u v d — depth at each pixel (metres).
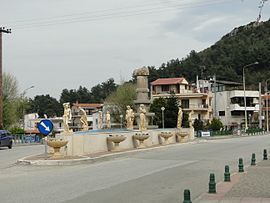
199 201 10.29
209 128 74.38
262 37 115.19
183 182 14.45
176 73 129.62
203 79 113.88
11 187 13.30
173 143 38.06
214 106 95.81
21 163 20.94
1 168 19.61
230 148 32.97
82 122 32.03
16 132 65.81
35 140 57.19
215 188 11.66
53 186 13.41
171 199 11.05
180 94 89.00
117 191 12.40
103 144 27.39
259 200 10.27
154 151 30.33
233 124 95.12
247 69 115.00
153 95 88.00
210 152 28.88
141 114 34.66
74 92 152.75
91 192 12.20
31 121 100.56
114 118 80.50
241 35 122.31
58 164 20.48
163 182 14.45
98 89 159.00
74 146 23.92
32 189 12.79
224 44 127.00
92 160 22.05
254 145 36.94
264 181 13.85
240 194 11.20
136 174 16.83
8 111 66.81
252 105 97.69
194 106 88.62
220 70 118.50
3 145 37.19
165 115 63.00
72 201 10.71
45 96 145.12
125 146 30.27
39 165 20.33
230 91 96.44
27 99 77.31
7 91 69.69
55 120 95.62
